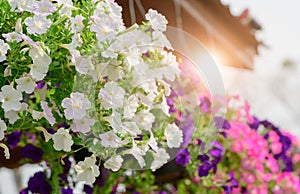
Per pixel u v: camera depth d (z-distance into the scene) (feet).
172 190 10.52
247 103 11.98
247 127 11.68
